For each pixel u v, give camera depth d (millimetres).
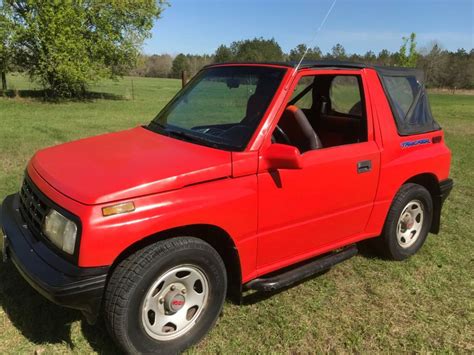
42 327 3158
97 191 2535
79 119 15375
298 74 3303
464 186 7418
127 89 37562
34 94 26328
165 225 2639
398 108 4020
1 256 4004
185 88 4059
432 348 3182
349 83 3930
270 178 3094
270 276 3535
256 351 3041
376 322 3441
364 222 3916
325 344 3162
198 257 2844
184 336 2939
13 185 6082
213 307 3051
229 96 3477
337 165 3479
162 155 3021
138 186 2596
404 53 25484
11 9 22328
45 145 9352
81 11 23156
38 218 2812
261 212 3098
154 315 2789
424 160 4211
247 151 2990
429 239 5055
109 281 2615
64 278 2455
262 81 3334
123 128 13234
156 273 2666
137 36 26312
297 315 3471
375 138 3799
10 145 9125
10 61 23625
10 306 3377
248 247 3117
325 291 3844
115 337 2672
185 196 2736
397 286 3982
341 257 3768
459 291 3947
